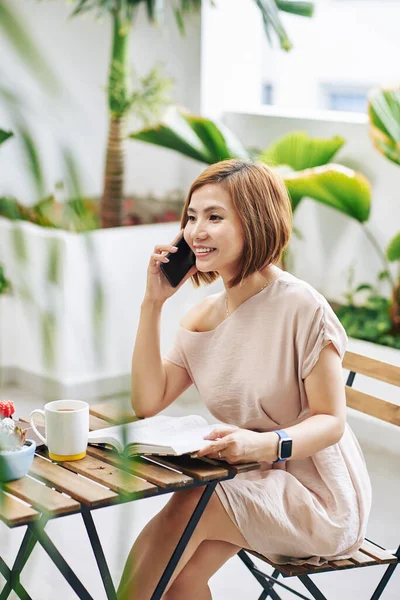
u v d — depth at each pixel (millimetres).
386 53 5891
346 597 2617
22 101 337
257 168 1931
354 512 1926
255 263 1913
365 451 4055
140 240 4762
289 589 2143
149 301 2064
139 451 1729
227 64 5441
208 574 1918
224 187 1906
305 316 1887
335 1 5984
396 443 4082
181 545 1686
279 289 1951
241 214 1891
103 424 2023
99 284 399
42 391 4598
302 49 6137
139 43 5246
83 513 1562
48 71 315
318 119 4832
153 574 1768
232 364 1993
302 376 1896
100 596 2479
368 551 1983
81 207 389
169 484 1596
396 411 2176
